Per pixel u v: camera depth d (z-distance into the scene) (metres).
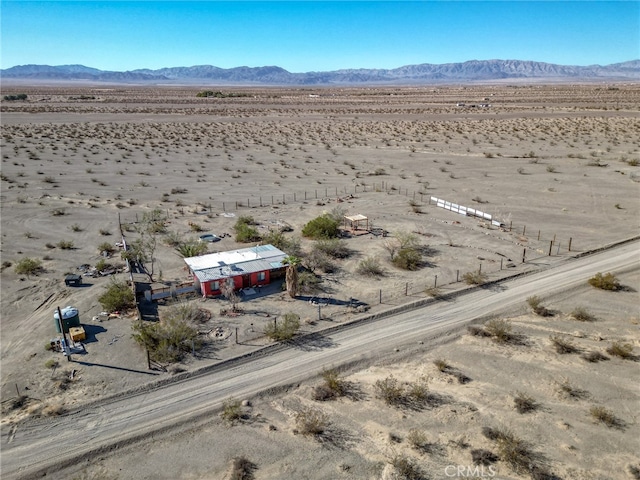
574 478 19.94
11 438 22.44
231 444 22.17
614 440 21.97
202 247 43.75
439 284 38.41
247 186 70.94
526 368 27.56
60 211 57.94
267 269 38.09
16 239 49.19
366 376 27.28
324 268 41.31
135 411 24.27
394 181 73.19
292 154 94.44
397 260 42.19
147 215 55.12
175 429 23.14
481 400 24.88
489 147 97.50
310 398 25.42
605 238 48.00
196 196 65.75
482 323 32.81
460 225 52.84
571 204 59.72
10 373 27.09
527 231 50.62
